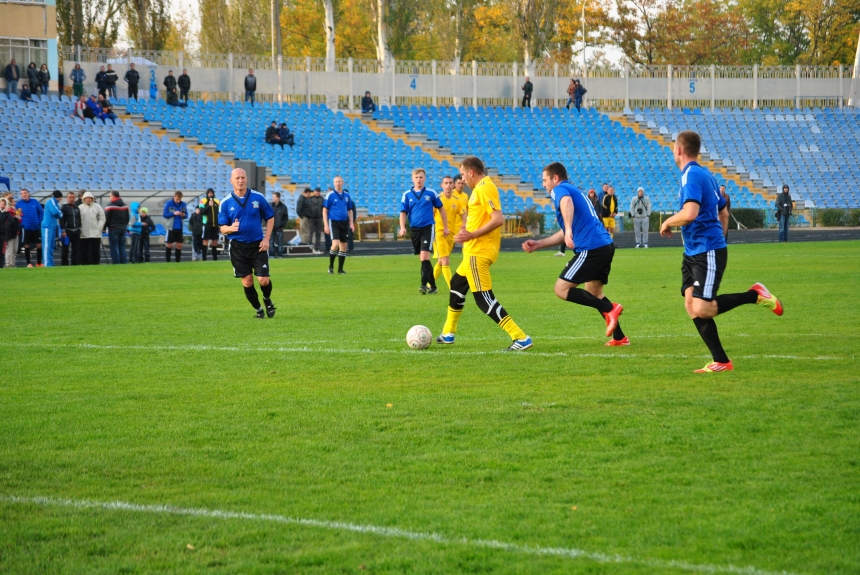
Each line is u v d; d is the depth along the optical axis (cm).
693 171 1048
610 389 996
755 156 6875
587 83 7169
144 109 5809
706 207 1052
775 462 711
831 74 7394
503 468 712
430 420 868
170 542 572
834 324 1487
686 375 1069
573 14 10062
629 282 2359
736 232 5722
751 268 2705
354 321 1634
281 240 3841
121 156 5128
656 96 7250
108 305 1925
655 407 904
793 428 810
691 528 579
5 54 5531
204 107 6059
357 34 9506
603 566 524
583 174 6406
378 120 6469
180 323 1622
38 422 876
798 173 6781
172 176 5141
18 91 5534
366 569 528
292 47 9569
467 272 1297
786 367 1105
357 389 1021
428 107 6788
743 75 7331
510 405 924
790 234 5453
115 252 3409
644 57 10588
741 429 812
